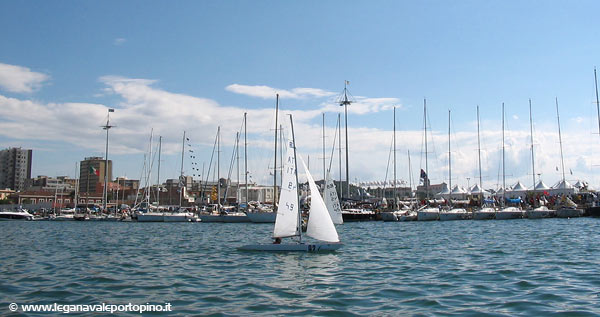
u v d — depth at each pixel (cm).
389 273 2748
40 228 7850
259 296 2144
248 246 3834
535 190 11025
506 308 1880
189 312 1858
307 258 3406
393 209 9706
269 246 3772
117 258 3506
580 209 9681
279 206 3741
